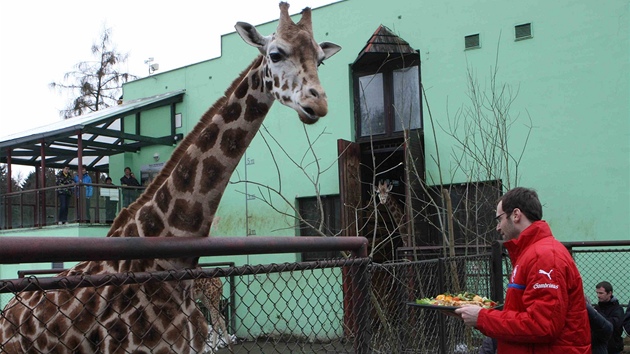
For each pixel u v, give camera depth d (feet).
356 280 9.35
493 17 32.24
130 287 8.92
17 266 44.60
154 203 10.04
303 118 9.87
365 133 36.47
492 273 15.31
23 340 9.50
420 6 34.53
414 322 13.85
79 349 8.98
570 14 30.12
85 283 5.82
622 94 28.68
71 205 44.80
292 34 10.42
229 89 11.00
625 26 28.73
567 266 8.35
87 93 75.51
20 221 45.83
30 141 44.39
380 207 36.37
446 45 33.55
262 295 34.91
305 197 38.50
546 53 30.63
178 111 45.88
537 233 8.85
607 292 18.84
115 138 46.57
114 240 6.02
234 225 41.14
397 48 33.22
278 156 39.40
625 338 24.86
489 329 8.60
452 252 18.31
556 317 8.04
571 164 29.63
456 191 32.24
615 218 28.53
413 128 34.81
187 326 9.37
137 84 48.78
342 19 37.27
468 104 32.55
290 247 7.84
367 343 9.27
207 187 9.91
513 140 31.09
